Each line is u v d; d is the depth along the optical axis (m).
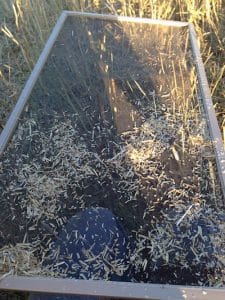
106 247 0.56
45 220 0.60
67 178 0.65
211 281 0.53
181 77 0.84
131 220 0.60
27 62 0.95
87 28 0.97
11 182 0.64
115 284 0.51
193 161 0.67
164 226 0.59
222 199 0.62
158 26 0.99
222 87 0.93
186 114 0.75
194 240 0.57
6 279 0.51
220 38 1.05
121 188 0.64
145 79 0.84
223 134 0.81
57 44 0.92
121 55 0.90
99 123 0.74
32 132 0.72
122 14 1.13
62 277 0.54
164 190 0.63
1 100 0.91
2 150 0.68
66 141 0.70
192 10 1.08
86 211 0.60
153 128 0.73
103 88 0.81
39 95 0.79
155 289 0.50
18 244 0.57
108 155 0.68
